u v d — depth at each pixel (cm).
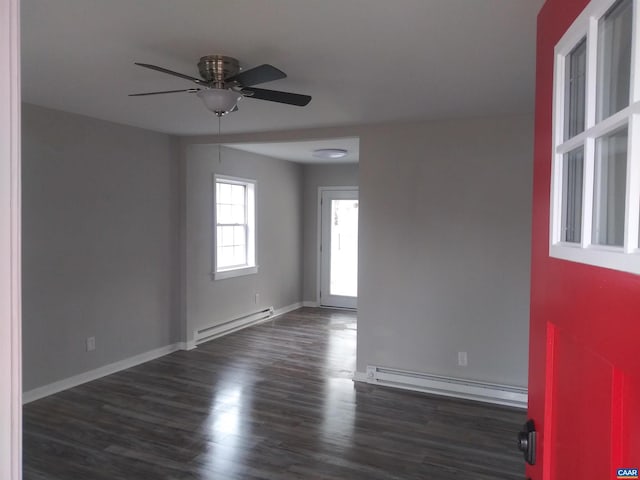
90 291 432
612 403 72
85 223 424
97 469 287
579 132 96
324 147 610
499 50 242
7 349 60
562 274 96
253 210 673
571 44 94
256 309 689
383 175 438
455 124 412
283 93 259
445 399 408
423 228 426
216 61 251
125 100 359
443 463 300
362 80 296
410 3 190
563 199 100
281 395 410
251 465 294
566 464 95
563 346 98
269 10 198
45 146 386
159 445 318
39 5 194
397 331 438
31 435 329
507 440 332
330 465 295
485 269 407
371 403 396
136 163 477
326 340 594
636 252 65
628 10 77
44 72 288
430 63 263
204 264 575
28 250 377
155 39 231
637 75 67
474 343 413
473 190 409
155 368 475
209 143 519
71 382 418
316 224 806
